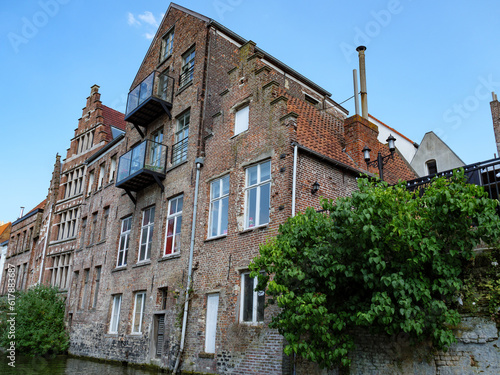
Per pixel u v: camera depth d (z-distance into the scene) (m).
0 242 42.12
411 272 7.68
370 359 8.51
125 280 17.98
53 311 22.19
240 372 11.34
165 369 13.94
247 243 12.48
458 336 7.62
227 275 12.80
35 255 31.88
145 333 15.70
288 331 8.38
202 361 12.71
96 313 19.61
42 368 15.31
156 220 17.12
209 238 13.98
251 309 11.91
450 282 7.52
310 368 9.51
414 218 7.84
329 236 8.38
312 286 8.52
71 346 21.08
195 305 13.70
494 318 7.34
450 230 7.64
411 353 8.02
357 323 7.70
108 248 20.34
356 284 8.62
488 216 7.23
